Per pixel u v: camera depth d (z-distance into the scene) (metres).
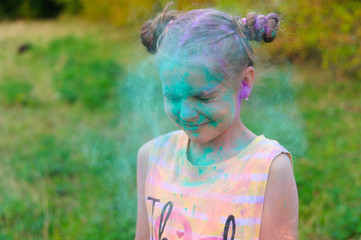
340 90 5.38
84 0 12.66
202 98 1.15
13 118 5.44
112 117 5.40
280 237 1.24
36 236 3.08
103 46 9.39
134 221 3.16
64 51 8.86
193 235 1.26
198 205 1.28
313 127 4.46
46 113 5.67
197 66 1.11
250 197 1.23
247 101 1.70
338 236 2.81
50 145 4.59
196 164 1.34
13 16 15.36
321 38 4.64
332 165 3.65
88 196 3.55
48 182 3.81
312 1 4.41
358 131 4.38
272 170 1.22
